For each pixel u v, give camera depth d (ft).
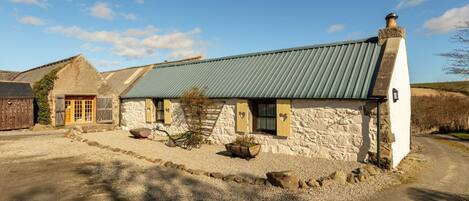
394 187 25.29
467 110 79.00
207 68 54.44
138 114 60.44
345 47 39.17
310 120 34.71
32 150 40.98
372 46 36.70
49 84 66.03
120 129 65.57
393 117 32.04
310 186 24.56
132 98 62.18
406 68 40.32
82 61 70.69
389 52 33.68
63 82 67.82
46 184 25.59
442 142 57.26
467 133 74.28
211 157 35.78
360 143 31.35
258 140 39.14
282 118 36.63
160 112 56.39
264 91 38.75
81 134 57.93
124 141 48.62
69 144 45.78
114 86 78.48
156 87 58.65
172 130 51.70
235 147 34.53
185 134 43.55
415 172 30.60
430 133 79.46
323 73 36.76
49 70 73.20
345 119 32.30
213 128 44.55
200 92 45.85
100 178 27.27
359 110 31.40
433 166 34.06
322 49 41.45
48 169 30.63
